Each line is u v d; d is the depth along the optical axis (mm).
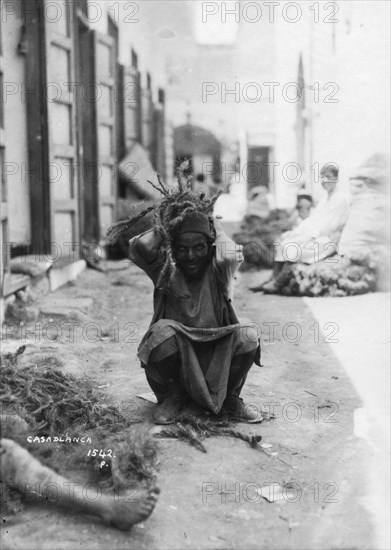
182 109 24047
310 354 7086
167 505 3912
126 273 12406
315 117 14141
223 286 4957
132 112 18469
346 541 3652
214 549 3553
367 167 10562
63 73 11203
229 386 5062
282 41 17812
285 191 17438
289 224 12555
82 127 13031
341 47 12625
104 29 14602
